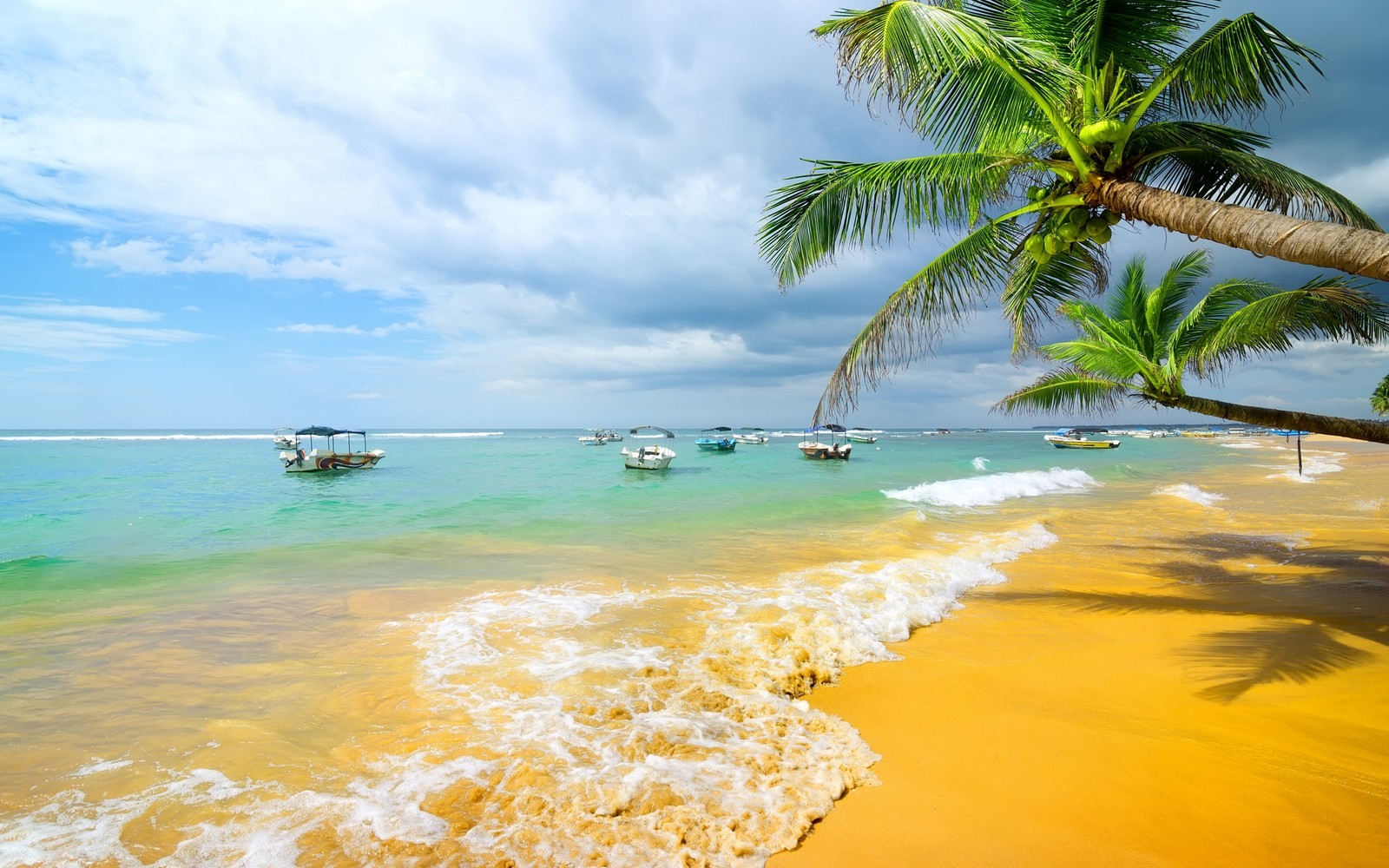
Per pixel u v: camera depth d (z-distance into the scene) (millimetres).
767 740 4246
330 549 11695
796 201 6789
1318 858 3061
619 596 8031
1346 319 7918
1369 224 6090
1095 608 7684
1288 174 5855
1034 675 5531
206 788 3619
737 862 3016
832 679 5441
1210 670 5555
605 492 23297
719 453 56719
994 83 5582
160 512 17797
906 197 6387
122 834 3188
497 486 26578
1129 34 5727
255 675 5352
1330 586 8367
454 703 4750
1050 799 3582
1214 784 3736
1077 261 8266
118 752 4047
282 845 3096
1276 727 4473
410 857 3000
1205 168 6457
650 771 3775
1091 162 5453
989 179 6055
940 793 3648
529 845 3096
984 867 3020
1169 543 11992
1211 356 8695
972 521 15383
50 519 16203
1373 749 4133
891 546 11773
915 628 6938
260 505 19562
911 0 5199
